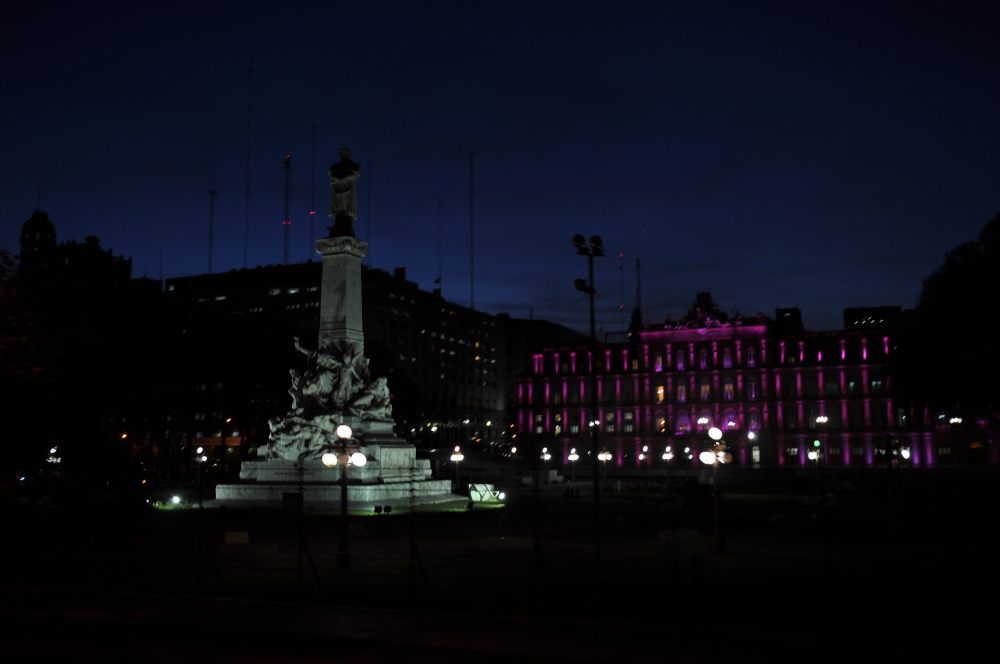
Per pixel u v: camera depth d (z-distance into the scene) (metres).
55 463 28.20
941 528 43.50
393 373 122.81
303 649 18.17
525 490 81.81
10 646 18.52
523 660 17.17
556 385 178.62
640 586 24.70
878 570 28.33
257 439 122.75
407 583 25.75
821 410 160.88
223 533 39.91
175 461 88.38
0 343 26.66
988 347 67.31
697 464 164.75
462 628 19.83
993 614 20.92
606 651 17.67
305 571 25.67
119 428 33.53
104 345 31.34
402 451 58.25
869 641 18.16
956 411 77.81
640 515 50.59
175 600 23.42
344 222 58.47
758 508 60.53
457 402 196.75
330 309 57.41
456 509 52.78
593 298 31.53
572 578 26.61
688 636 18.61
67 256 78.38
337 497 51.47
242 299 165.62
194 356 87.50
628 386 174.38
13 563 29.14
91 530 29.08
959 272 69.00
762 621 20.14
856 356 162.00
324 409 55.34
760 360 166.12
